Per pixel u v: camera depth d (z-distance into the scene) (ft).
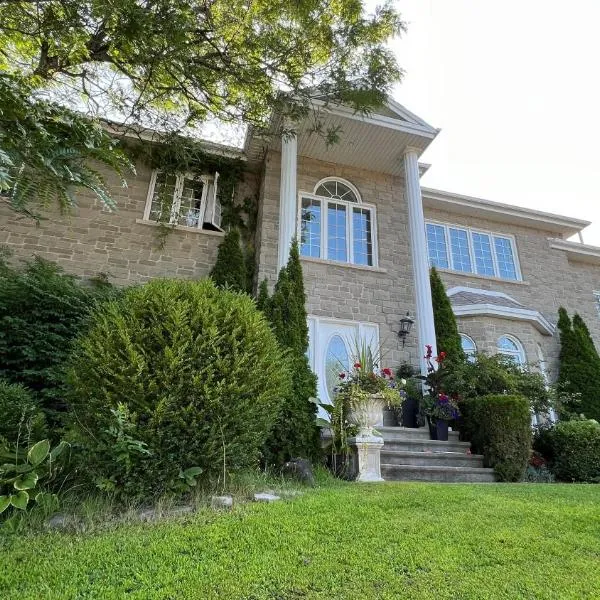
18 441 12.24
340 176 39.47
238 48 23.21
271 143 35.91
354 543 9.36
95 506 11.31
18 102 10.18
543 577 8.23
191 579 7.62
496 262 44.45
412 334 35.68
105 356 12.42
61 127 11.24
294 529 10.00
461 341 36.11
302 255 35.70
